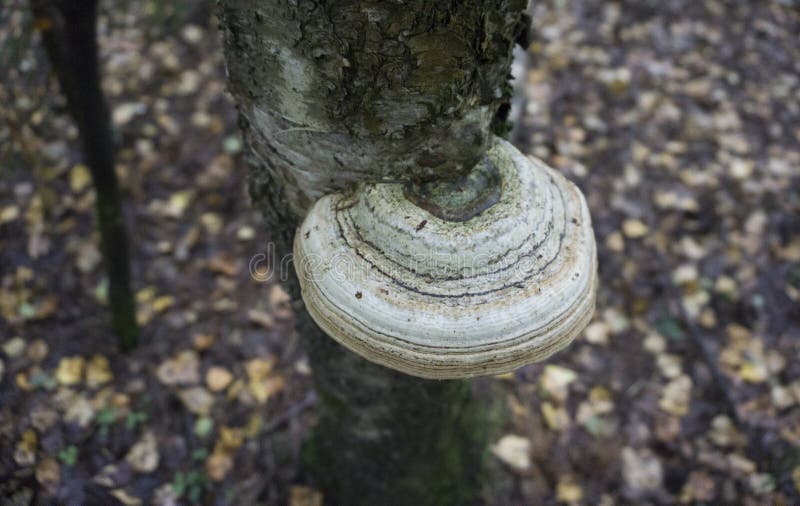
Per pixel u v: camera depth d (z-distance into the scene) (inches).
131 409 41.2
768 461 41.5
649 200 52.6
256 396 42.1
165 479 39.1
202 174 51.6
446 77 21.8
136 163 51.6
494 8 21.3
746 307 47.7
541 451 40.9
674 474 41.0
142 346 43.8
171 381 42.4
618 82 60.4
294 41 21.5
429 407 31.2
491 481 39.3
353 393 31.2
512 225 23.5
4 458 37.2
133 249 47.8
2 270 45.6
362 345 23.3
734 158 55.8
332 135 23.1
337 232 23.9
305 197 25.3
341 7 20.6
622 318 46.8
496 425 40.7
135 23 59.4
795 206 52.9
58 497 37.2
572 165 54.3
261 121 23.8
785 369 45.2
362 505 37.7
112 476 38.7
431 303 23.0
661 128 57.9
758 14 69.7
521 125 54.2
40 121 49.1
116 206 38.2
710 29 67.4
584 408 42.9
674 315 47.1
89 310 44.9
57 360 42.6
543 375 43.5
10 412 39.8
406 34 21.0
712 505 40.1
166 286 46.6
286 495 38.9
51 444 39.0
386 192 23.8
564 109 58.6
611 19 67.4
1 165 39.9
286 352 43.9
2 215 47.6
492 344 23.0
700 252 50.2
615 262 49.1
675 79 62.1
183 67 57.5
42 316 44.0
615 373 44.6
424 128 22.7
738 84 62.2
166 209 49.7
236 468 39.8
